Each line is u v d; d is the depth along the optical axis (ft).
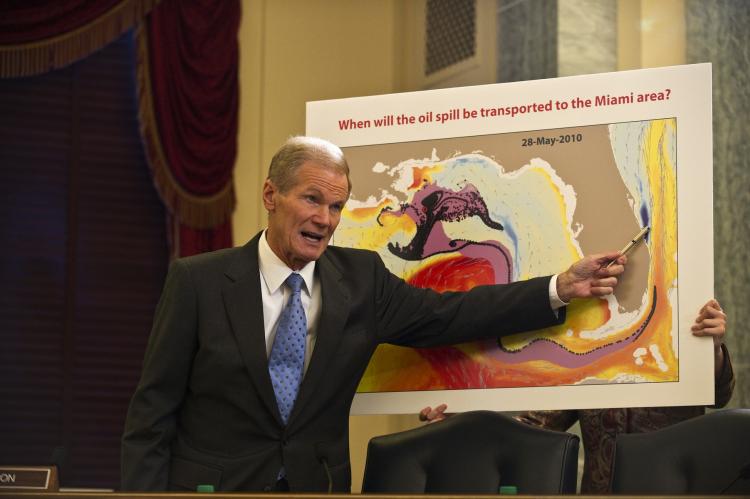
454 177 11.27
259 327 10.05
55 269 24.82
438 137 11.35
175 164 24.00
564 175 10.91
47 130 25.16
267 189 10.25
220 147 24.21
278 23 25.27
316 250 10.06
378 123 11.53
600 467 11.76
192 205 24.08
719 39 17.92
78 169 25.18
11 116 25.03
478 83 22.22
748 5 17.84
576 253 10.79
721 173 17.51
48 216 24.94
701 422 9.14
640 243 10.61
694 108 10.59
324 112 11.68
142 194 25.38
